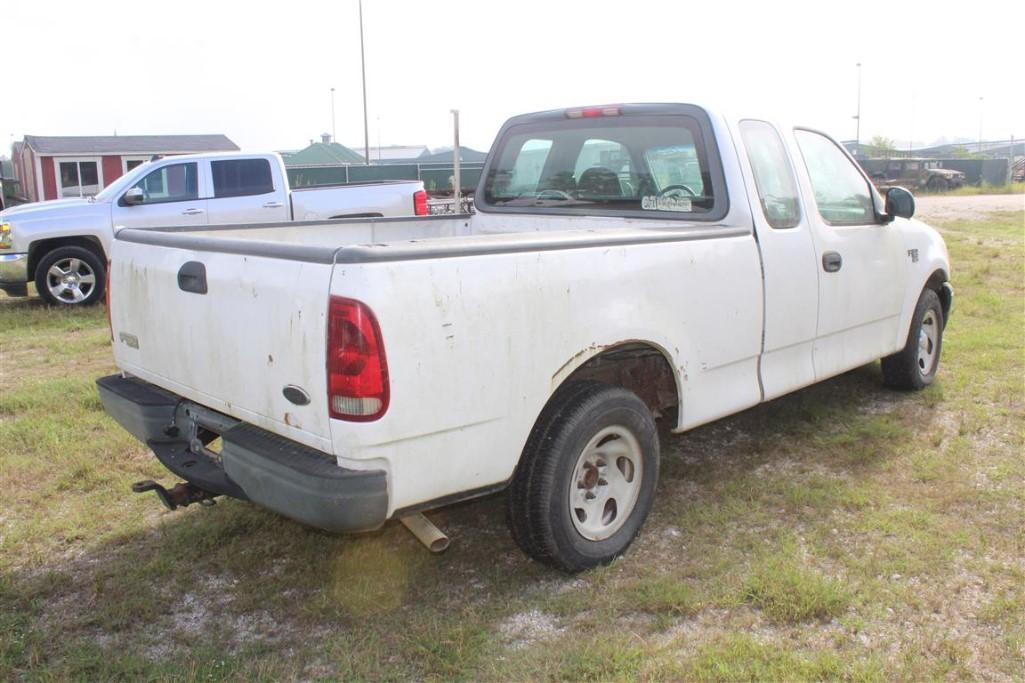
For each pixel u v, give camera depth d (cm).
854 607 327
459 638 308
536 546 338
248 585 353
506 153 523
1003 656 296
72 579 362
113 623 327
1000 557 364
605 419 343
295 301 285
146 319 365
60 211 1043
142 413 367
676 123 430
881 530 390
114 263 390
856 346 506
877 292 510
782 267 425
